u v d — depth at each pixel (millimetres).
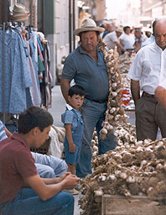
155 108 8523
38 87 11430
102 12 59719
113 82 8938
